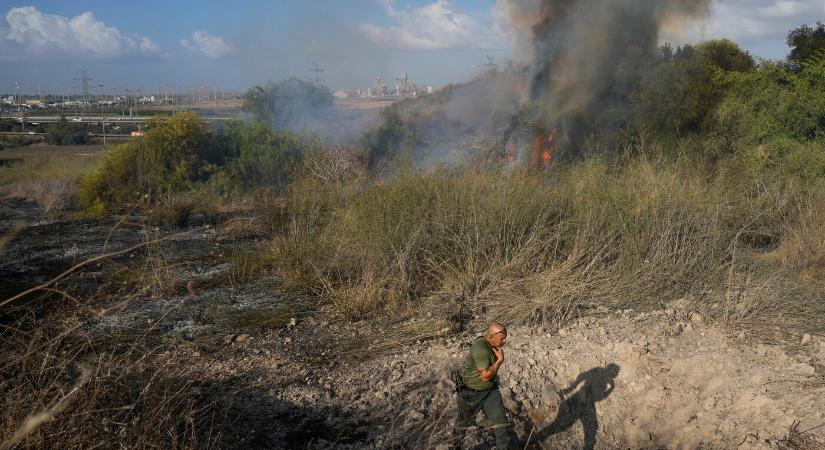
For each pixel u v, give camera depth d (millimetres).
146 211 12758
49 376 4145
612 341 5551
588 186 8211
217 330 6246
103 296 7191
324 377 5246
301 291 7500
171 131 16531
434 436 4285
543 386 5031
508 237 7430
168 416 3863
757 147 10641
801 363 4844
